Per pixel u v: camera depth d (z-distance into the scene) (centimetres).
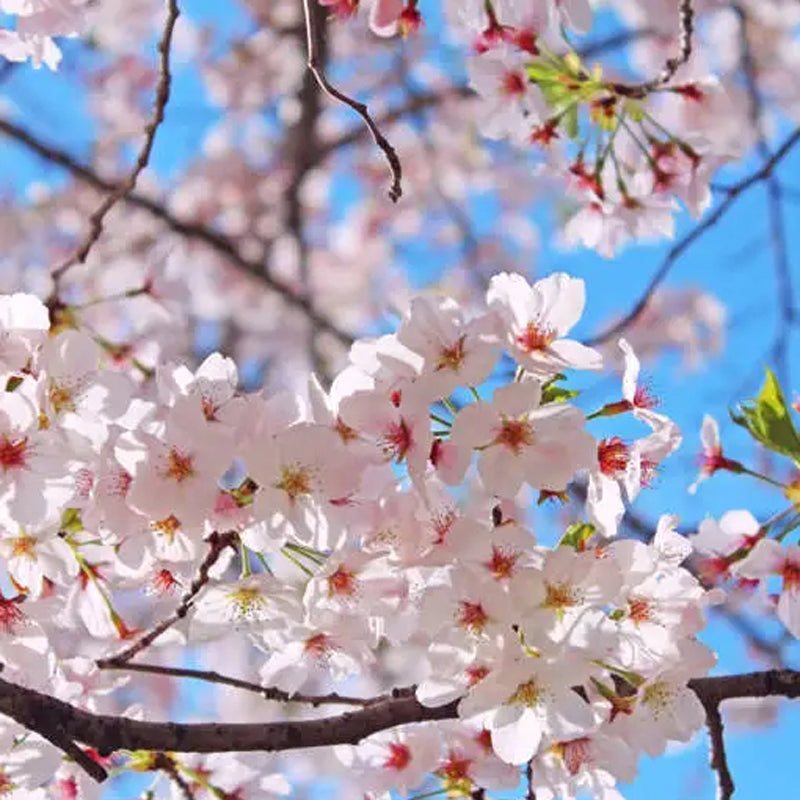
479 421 71
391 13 91
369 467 70
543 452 71
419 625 72
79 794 79
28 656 74
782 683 75
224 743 71
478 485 73
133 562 71
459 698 73
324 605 73
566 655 70
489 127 99
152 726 71
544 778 74
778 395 79
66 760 78
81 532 76
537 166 101
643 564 72
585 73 99
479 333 71
